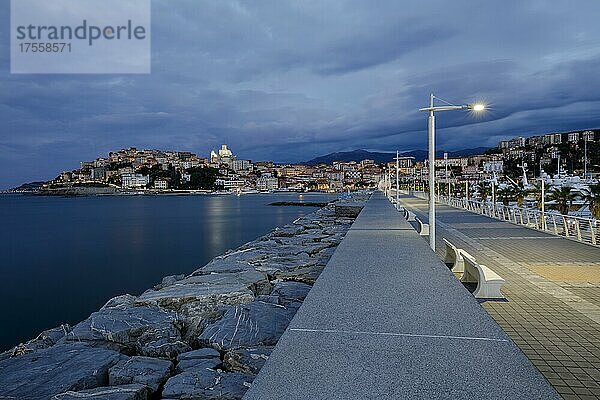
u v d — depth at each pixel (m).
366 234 9.59
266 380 2.71
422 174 117.25
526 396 2.52
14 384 4.25
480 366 2.89
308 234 17.50
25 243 39.28
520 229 20.03
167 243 38.62
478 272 8.20
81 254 32.44
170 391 4.20
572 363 5.14
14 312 17.50
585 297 8.03
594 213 29.31
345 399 2.49
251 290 8.01
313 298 4.45
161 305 7.10
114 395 4.05
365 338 3.37
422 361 2.96
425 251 7.27
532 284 9.06
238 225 56.81
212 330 5.66
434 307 4.13
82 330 5.96
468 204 37.19
